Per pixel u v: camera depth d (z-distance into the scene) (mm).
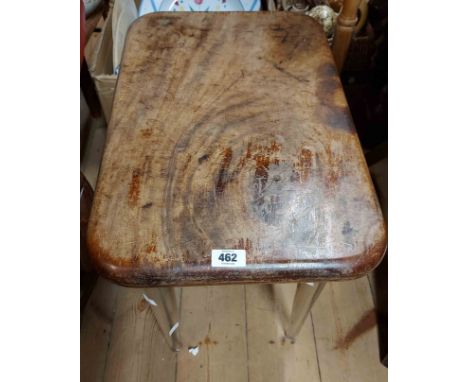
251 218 381
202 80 497
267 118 459
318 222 380
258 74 504
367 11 812
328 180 408
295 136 443
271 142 437
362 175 412
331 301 764
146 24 564
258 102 474
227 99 477
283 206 389
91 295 766
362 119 933
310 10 805
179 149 428
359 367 693
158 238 370
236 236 372
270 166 416
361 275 377
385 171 837
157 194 395
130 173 409
